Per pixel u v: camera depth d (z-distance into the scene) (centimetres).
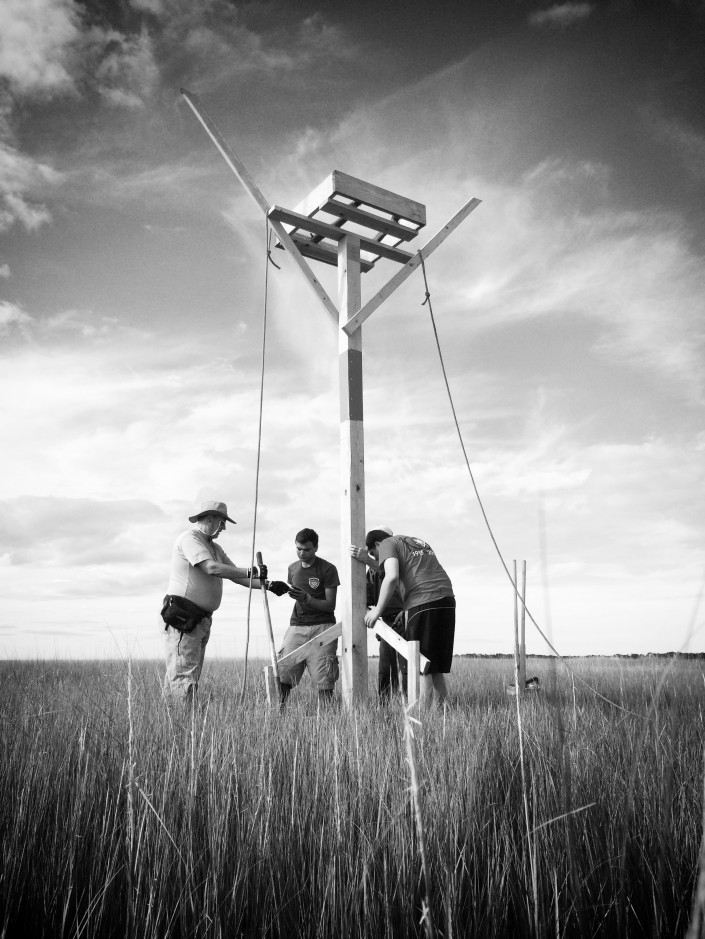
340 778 223
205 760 228
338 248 755
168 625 552
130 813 178
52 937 175
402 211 734
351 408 694
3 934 174
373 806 215
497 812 218
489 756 254
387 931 164
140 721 278
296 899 182
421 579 578
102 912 172
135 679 496
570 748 249
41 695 380
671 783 207
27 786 212
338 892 175
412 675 536
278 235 693
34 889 185
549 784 220
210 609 568
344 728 326
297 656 648
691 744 257
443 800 200
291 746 269
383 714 416
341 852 188
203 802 204
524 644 550
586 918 165
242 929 175
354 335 715
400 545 594
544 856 187
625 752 249
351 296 728
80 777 220
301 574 702
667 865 185
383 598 580
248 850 187
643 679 434
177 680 546
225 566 566
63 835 202
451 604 576
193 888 176
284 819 207
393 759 249
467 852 195
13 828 198
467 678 825
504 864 185
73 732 264
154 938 163
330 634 657
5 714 302
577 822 199
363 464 688
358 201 706
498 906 176
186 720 310
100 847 191
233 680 650
